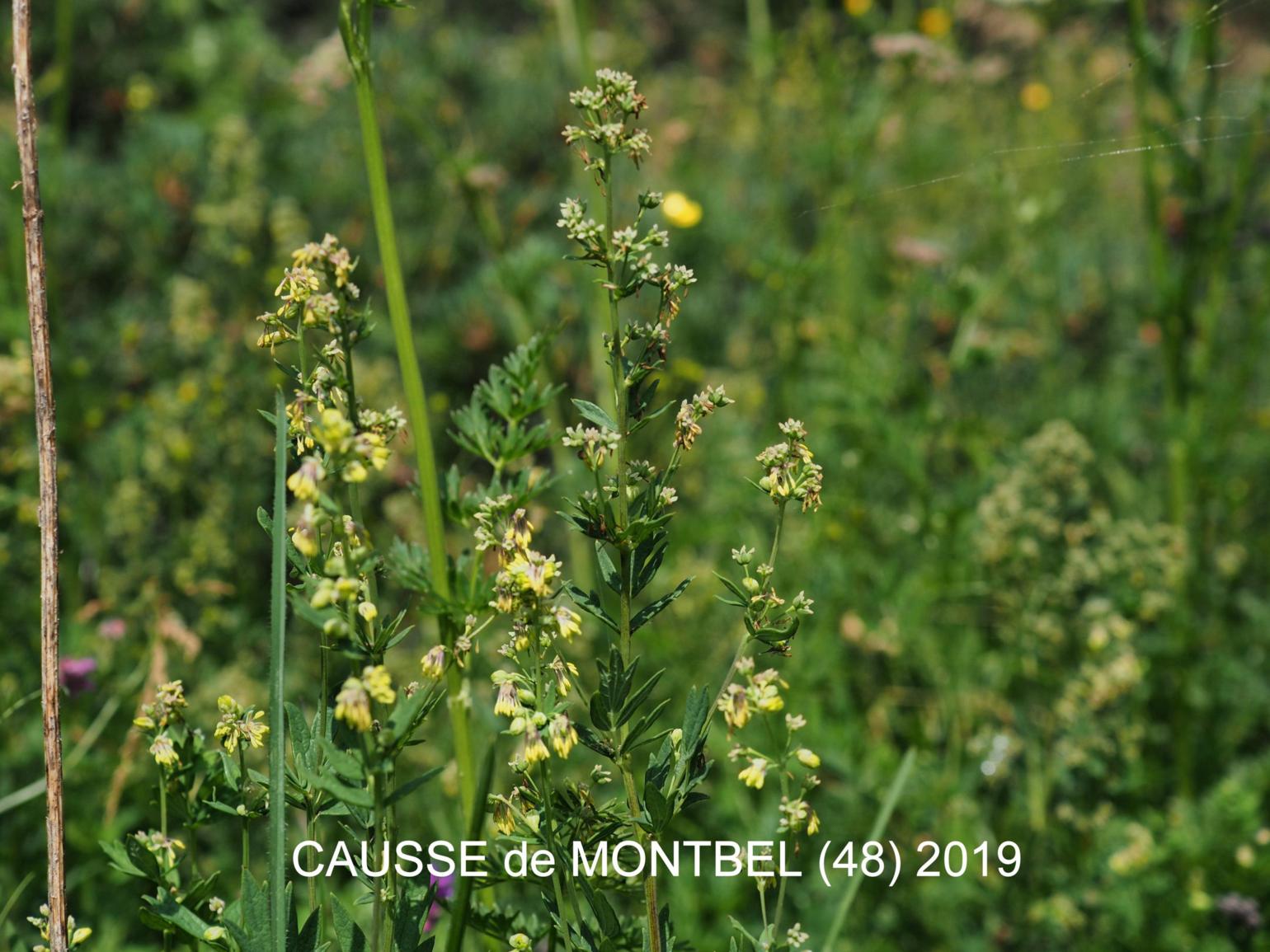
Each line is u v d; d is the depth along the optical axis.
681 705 3.33
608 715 1.34
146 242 4.92
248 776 1.40
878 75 4.69
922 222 5.79
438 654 1.26
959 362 3.97
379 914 1.25
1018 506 3.18
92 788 2.73
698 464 4.11
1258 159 3.98
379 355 4.63
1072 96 6.07
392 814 1.36
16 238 3.93
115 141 6.23
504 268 3.79
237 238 4.38
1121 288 5.19
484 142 5.82
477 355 4.74
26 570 3.20
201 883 1.41
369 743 1.21
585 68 3.54
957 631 3.66
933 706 3.47
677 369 4.31
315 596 1.20
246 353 4.16
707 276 5.25
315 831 1.43
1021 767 3.12
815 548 3.60
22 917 2.44
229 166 4.55
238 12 6.71
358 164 5.43
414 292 5.15
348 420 1.31
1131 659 2.99
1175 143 3.37
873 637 3.44
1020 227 4.20
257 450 3.92
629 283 1.34
